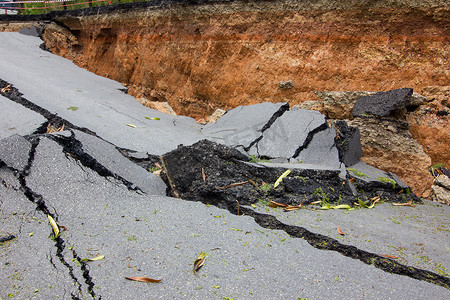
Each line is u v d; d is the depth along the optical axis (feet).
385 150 17.65
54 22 48.34
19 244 9.53
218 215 11.69
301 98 22.62
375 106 18.11
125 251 9.29
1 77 26.48
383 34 19.74
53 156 13.55
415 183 17.01
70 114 21.36
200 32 28.78
